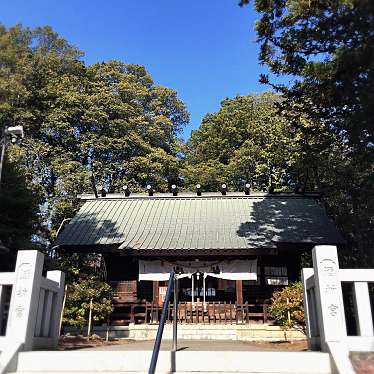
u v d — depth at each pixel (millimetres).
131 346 8695
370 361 5438
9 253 13609
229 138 31797
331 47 9289
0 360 5656
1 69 24109
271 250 15352
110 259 17703
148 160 27125
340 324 5824
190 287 17188
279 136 24438
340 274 6102
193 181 29391
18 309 6277
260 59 10406
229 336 14242
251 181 27375
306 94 10070
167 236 16625
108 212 19016
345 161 19406
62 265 17781
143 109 30750
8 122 24250
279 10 9586
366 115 7980
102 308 13336
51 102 26594
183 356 5680
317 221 16906
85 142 25891
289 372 5523
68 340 11453
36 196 15906
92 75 30016
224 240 15984
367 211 19828
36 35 28312
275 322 14586
